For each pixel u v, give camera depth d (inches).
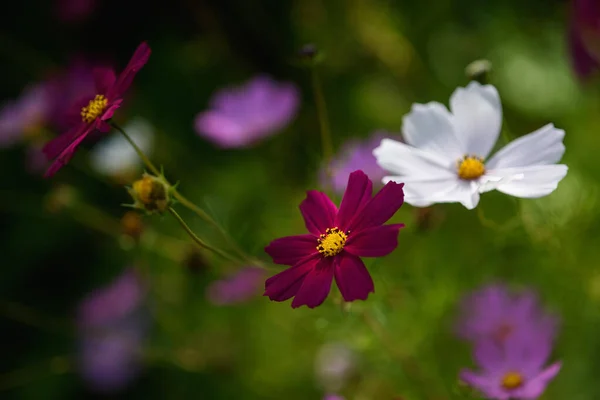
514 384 27.9
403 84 45.8
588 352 34.0
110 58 53.5
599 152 37.9
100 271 47.8
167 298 40.9
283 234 36.1
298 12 48.9
